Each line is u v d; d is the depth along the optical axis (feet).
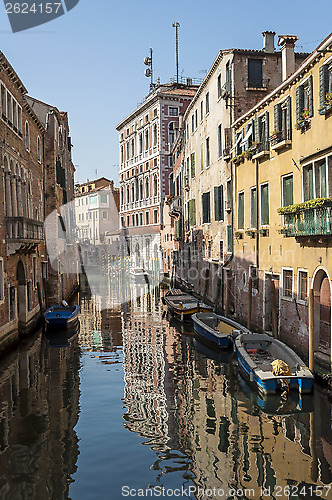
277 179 47.37
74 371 44.52
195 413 32.91
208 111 78.54
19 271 57.57
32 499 22.52
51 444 28.43
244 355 40.34
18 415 33.17
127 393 37.76
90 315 78.54
